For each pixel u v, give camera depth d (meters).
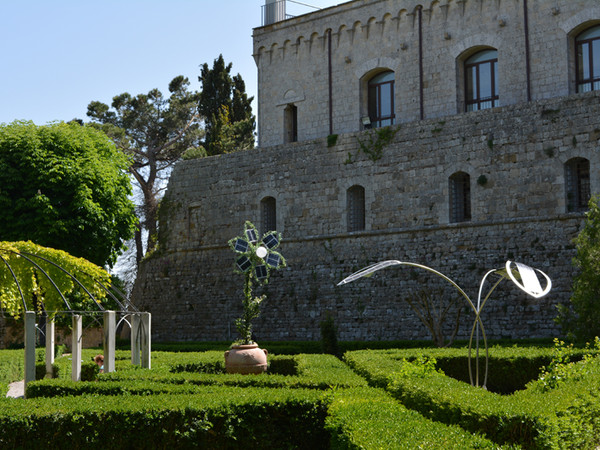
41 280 24.42
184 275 42.84
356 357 20.16
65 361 24.48
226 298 40.69
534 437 9.70
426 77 40.78
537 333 30.45
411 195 35.19
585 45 37.00
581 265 25.23
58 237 36.59
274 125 46.22
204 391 14.44
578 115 31.02
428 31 40.88
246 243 19.97
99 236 37.94
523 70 37.94
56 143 38.53
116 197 39.88
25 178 37.09
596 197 26.38
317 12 44.69
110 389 15.05
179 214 43.78
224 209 41.84
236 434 12.45
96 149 40.69
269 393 13.31
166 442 12.16
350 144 37.47
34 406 12.51
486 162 33.16
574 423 10.13
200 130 65.62
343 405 11.88
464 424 10.79
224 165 42.22
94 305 38.12
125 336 45.59
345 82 43.62
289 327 37.78
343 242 37.03
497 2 38.78
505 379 20.38
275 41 46.38
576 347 22.30
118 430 12.13
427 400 12.33
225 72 65.56
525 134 32.25
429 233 34.41
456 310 32.72
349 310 35.97
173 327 42.66
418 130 35.34
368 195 36.53
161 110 66.81
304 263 38.03
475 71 40.12
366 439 9.34
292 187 39.25
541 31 37.47
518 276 16.23
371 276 35.59
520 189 32.12
